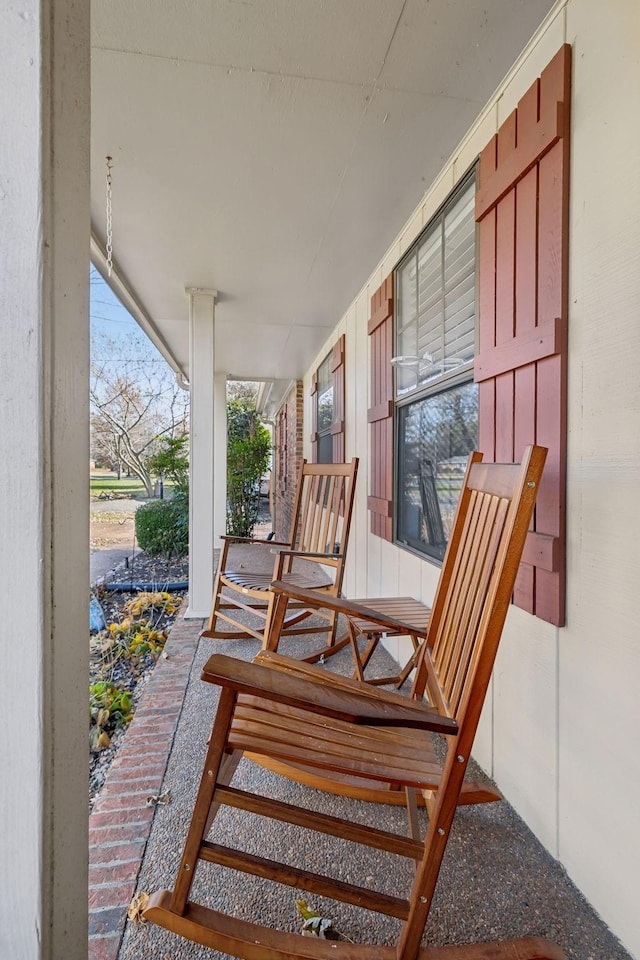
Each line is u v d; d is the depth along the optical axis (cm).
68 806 70
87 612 75
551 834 132
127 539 686
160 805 146
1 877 66
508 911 115
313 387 572
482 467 135
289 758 103
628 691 107
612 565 112
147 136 176
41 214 64
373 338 311
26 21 63
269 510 1069
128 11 128
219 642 281
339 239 259
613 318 112
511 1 125
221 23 132
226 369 638
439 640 141
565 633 127
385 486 284
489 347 162
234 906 116
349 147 184
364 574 340
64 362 68
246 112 165
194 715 198
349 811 149
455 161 191
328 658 265
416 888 97
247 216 234
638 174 105
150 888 118
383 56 143
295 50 140
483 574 111
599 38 115
